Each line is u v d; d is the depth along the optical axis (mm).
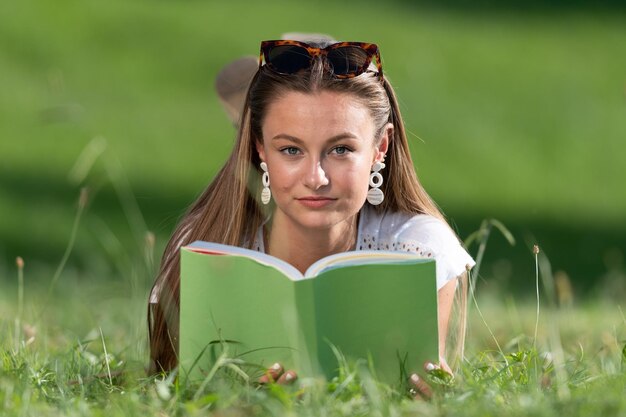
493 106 39938
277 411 5531
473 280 7469
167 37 41906
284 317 5918
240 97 9898
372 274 5984
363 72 6613
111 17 42906
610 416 5406
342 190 6469
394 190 7184
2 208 28312
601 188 34938
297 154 6504
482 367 6660
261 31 42938
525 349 7484
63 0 43438
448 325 7410
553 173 35625
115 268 19797
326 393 5848
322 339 5938
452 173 35125
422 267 6047
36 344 7832
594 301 14625
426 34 44812
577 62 43531
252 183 7043
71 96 37344
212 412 5723
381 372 6070
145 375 6906
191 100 38156
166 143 34844
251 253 6176
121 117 36406
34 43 40500
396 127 7094
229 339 6156
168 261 7199
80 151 33812
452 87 40844
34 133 34844
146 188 31250
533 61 43375
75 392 6410
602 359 7113
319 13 45000
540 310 12141
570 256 28281
